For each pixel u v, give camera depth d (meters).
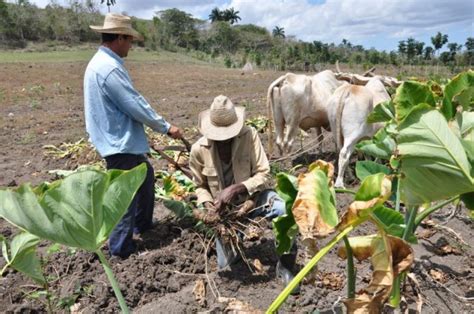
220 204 3.84
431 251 4.68
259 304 3.81
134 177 2.27
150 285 4.04
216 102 3.87
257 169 4.04
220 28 73.00
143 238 4.83
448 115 3.08
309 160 7.42
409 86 3.07
